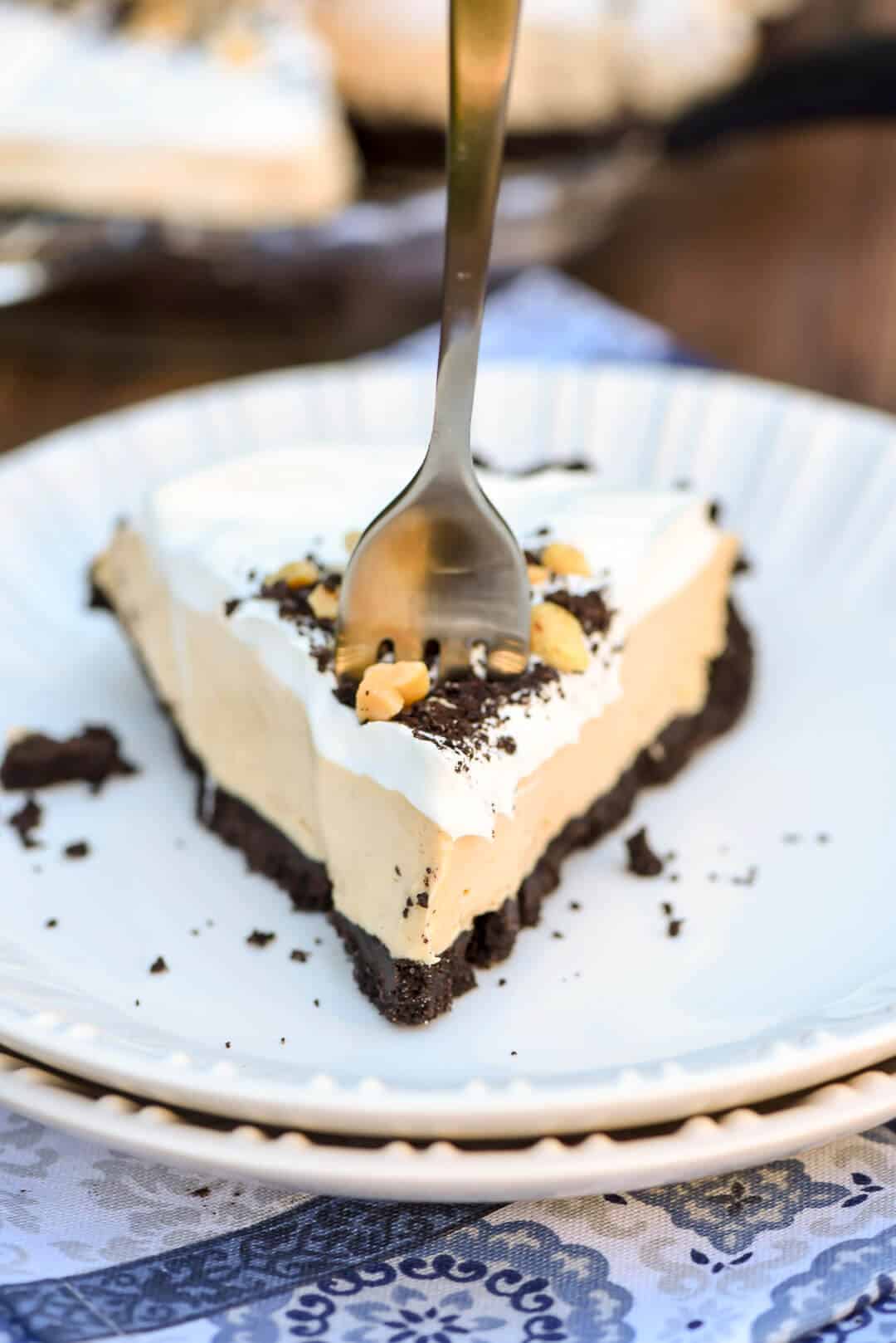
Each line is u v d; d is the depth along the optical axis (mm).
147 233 537
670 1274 283
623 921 337
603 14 646
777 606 403
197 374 545
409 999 317
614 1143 277
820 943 331
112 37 660
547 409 438
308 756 334
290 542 357
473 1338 277
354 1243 288
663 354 498
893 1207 289
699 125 679
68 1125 281
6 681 388
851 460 414
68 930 336
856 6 727
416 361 491
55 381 539
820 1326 277
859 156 753
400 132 693
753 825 355
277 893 344
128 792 366
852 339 572
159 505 373
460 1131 279
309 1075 290
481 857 321
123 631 389
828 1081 285
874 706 378
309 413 439
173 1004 322
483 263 297
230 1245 287
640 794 363
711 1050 289
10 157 592
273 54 654
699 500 374
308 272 547
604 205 608
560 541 359
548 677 334
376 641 328
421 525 320
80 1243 286
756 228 676
